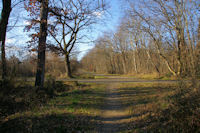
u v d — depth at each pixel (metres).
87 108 6.84
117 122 5.61
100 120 5.74
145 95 9.57
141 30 22.58
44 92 8.76
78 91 11.23
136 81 18.31
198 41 7.57
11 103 6.32
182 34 14.65
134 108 7.05
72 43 20.20
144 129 4.71
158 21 19.97
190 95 6.58
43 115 5.27
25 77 9.39
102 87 13.59
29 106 6.43
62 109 6.28
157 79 20.62
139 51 37.69
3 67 7.59
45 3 9.33
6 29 7.66
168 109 5.88
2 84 7.26
